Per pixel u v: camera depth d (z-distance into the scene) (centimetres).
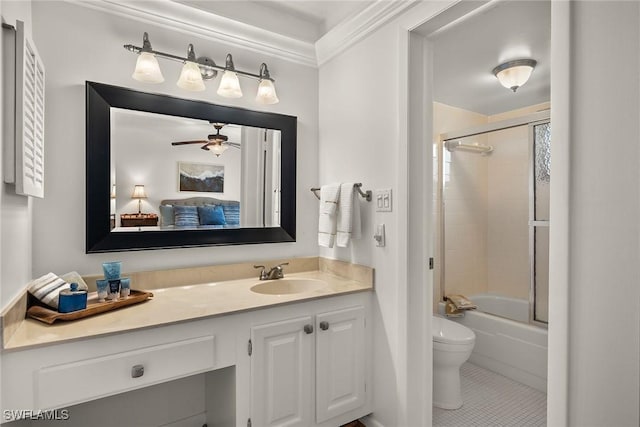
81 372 116
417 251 171
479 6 145
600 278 100
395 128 175
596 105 101
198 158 194
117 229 171
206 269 195
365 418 193
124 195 173
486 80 275
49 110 156
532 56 233
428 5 155
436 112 329
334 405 173
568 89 106
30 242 146
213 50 199
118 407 166
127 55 175
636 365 94
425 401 173
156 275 180
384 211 182
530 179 290
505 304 337
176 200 187
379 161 186
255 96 214
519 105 338
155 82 165
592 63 102
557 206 108
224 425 160
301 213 231
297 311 163
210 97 199
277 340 157
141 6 175
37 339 112
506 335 261
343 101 213
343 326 177
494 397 230
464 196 342
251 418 150
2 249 106
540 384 239
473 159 348
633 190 94
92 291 163
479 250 355
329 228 201
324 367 170
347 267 206
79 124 163
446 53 229
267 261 217
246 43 207
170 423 178
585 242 103
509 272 342
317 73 236
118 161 172
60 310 129
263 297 164
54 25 158
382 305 183
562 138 107
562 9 107
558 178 108
